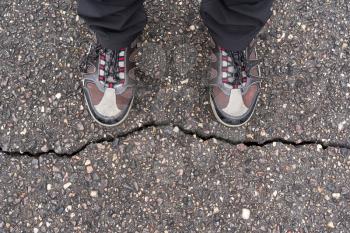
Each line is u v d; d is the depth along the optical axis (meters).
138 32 1.04
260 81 1.12
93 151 1.11
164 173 1.10
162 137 1.12
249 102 1.10
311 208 1.10
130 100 1.11
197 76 1.16
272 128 1.14
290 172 1.11
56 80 1.14
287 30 1.20
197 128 1.13
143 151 1.11
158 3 1.20
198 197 1.09
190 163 1.11
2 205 1.08
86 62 1.12
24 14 1.19
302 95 1.16
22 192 1.09
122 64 1.09
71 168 1.10
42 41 1.17
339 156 1.13
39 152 1.11
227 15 0.90
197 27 1.19
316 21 1.21
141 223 1.08
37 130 1.12
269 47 1.19
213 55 1.11
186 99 1.14
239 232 1.08
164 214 1.08
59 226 1.07
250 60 1.11
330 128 1.14
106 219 1.08
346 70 1.18
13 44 1.17
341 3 1.21
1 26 1.18
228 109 1.10
